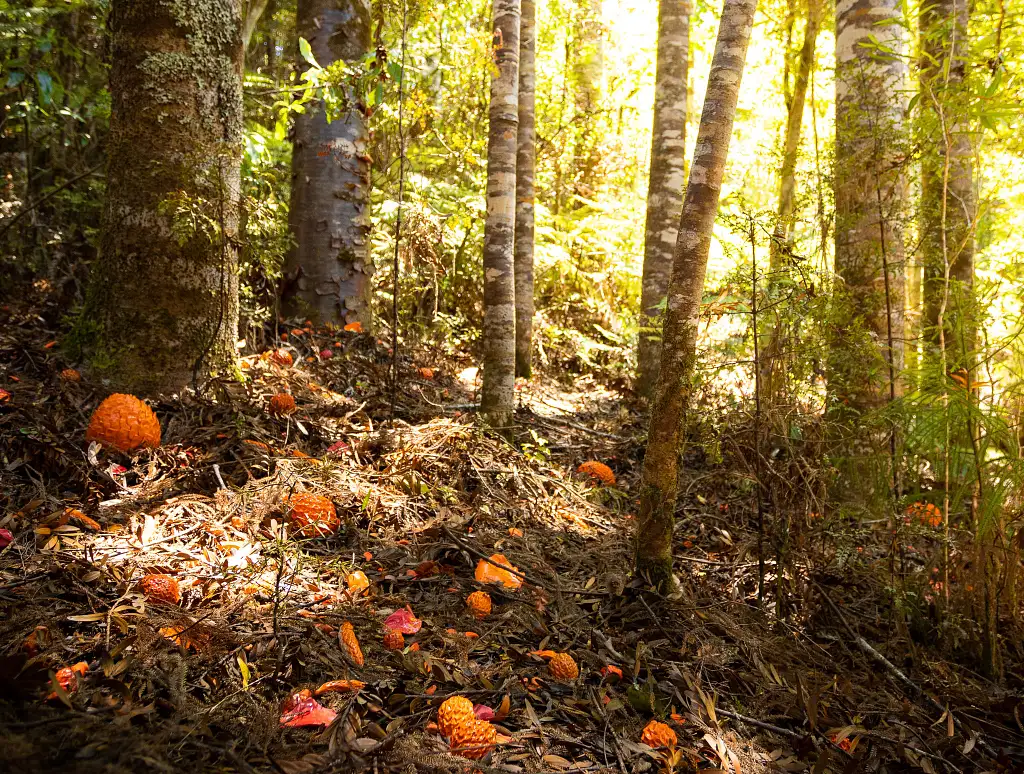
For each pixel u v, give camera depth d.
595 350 7.46
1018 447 2.56
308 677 1.93
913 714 2.28
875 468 2.82
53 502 2.57
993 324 2.72
